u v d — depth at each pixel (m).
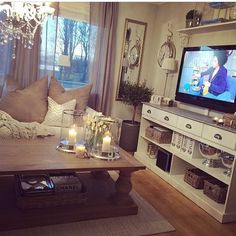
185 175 2.81
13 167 1.67
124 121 3.99
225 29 2.88
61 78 3.76
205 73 2.92
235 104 2.54
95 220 2.01
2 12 2.81
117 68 4.11
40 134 2.41
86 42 3.79
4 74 3.39
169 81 3.82
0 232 1.73
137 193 2.57
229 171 2.39
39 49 3.49
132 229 1.96
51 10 2.15
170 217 2.21
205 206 2.38
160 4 4.08
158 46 4.14
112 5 3.77
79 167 1.81
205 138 2.47
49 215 1.87
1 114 2.53
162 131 3.23
